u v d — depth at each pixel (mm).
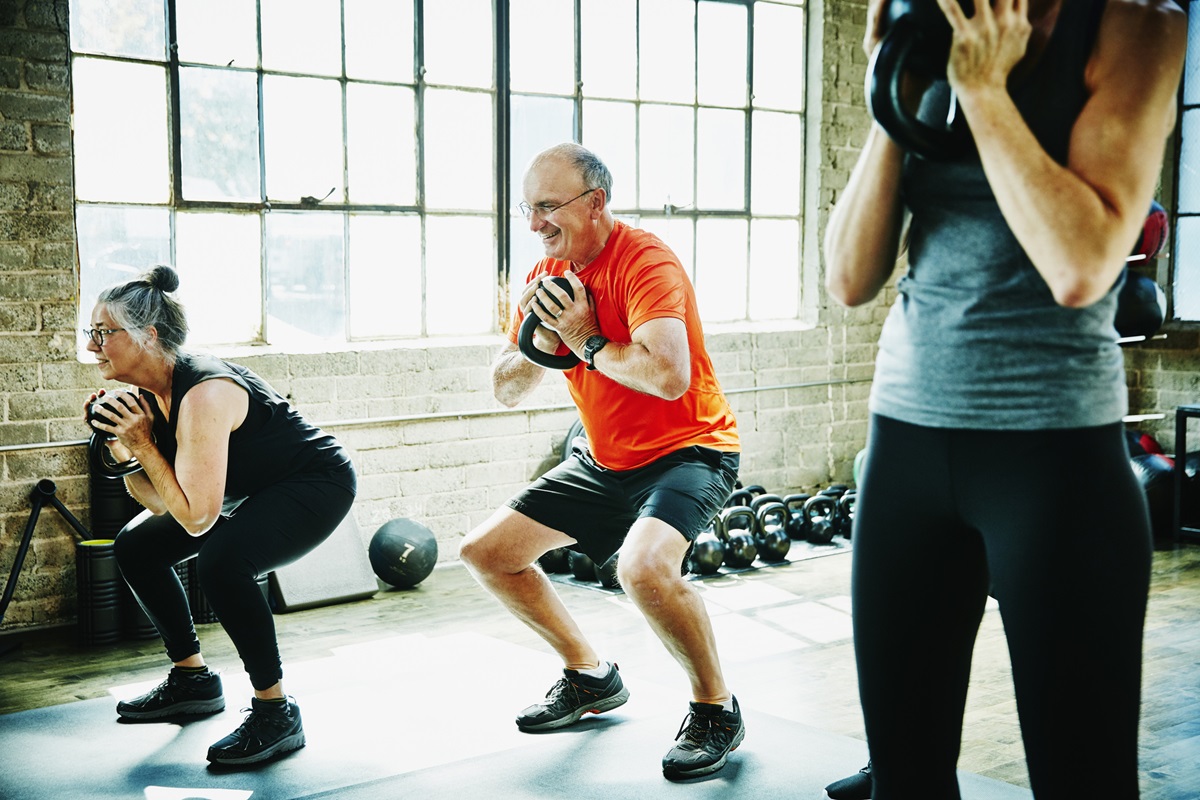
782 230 6844
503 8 5660
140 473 3102
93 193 4727
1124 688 1250
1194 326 6820
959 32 1171
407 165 5512
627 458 2969
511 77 5758
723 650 4137
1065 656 1249
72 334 4582
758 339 6547
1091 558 1235
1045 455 1246
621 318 2904
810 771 2875
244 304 5137
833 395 6895
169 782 2875
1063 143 1221
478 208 5738
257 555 2973
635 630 4418
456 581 5258
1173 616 4523
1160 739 3168
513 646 4191
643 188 6277
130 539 3207
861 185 1396
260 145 5113
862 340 7004
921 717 1405
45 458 4520
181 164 4926
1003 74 1185
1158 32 1211
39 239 4488
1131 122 1185
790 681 3770
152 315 2889
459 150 5656
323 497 3105
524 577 3137
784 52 6730
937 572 1364
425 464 5441
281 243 5203
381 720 3340
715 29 6445
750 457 6566
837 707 3500
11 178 4418
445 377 5480
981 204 1275
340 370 5195
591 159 2869
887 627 1390
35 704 3617
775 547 5562
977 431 1280
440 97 5562
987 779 2832
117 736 3230
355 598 4918
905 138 1241
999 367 1268
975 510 1303
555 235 2891
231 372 3029
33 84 4441
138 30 4777
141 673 3957
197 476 2857
